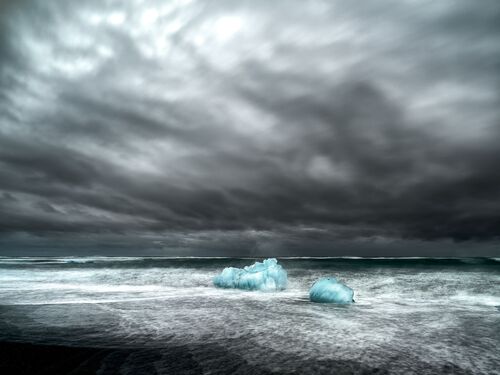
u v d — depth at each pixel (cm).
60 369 555
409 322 936
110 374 530
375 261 3603
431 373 541
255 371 546
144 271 2834
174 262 3972
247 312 1084
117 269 3080
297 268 2902
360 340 745
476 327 875
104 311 1088
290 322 934
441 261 3484
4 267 3397
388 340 746
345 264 3244
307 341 736
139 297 1421
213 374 532
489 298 1405
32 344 698
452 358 618
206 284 1975
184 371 546
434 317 1005
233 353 643
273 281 1703
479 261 3484
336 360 605
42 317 988
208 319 971
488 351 662
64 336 766
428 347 689
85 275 2506
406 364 584
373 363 589
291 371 548
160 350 662
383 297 1436
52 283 2000
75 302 1273
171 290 1681
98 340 734
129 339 743
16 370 550
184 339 748
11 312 1066
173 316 1012
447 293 1546
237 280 1786
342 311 1107
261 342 725
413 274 2369
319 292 1314
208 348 678
